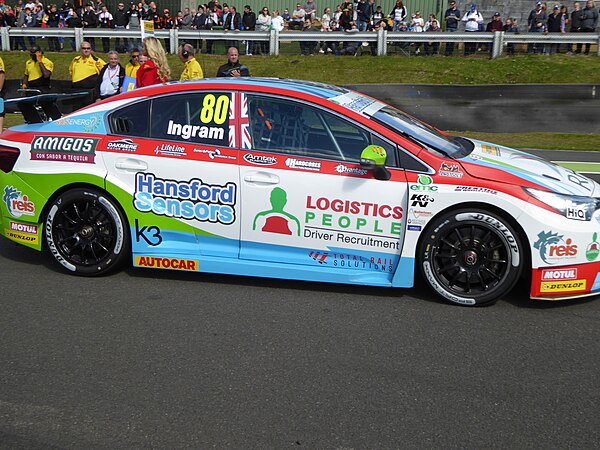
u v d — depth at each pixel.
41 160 4.81
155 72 8.29
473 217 4.21
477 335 3.93
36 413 3.06
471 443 2.85
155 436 2.89
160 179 4.62
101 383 3.33
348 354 3.67
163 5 24.09
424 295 4.55
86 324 4.03
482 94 13.79
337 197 4.38
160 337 3.86
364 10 18.81
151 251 4.73
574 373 3.49
